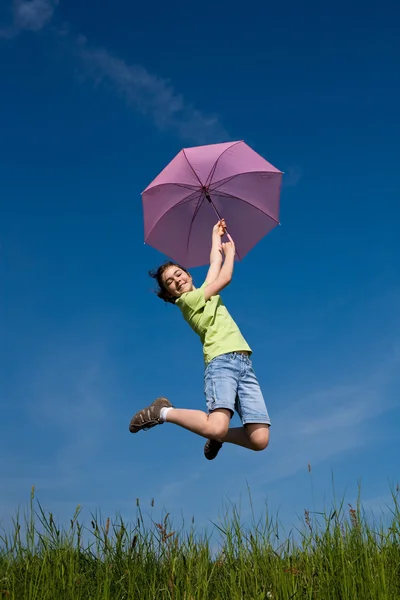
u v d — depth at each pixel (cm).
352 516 402
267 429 402
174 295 471
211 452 428
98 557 395
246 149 488
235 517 409
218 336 418
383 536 394
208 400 402
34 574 365
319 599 347
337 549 381
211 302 431
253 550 397
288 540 408
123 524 405
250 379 411
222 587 378
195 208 489
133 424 415
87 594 357
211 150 478
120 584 365
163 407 408
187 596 349
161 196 482
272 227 502
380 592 331
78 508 404
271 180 489
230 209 491
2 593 337
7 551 389
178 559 384
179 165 479
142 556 397
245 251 502
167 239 496
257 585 360
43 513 398
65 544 395
